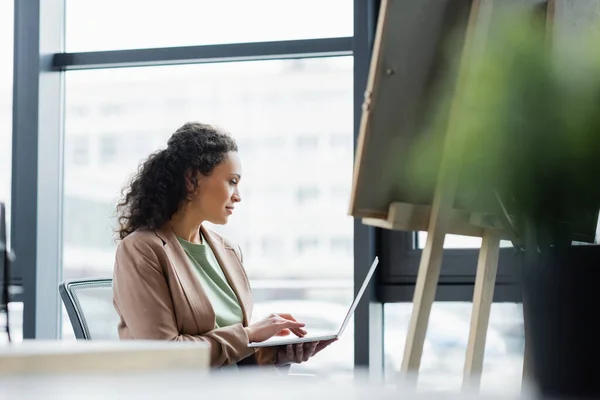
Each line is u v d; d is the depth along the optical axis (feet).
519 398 1.49
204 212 7.93
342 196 9.70
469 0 5.01
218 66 10.17
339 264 9.62
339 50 9.57
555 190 4.60
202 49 9.98
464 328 8.99
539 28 5.30
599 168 4.54
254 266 9.88
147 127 10.37
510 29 4.69
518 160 4.61
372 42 9.32
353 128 9.31
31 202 10.07
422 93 4.99
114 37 10.38
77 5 10.52
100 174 10.46
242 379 1.67
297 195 9.85
